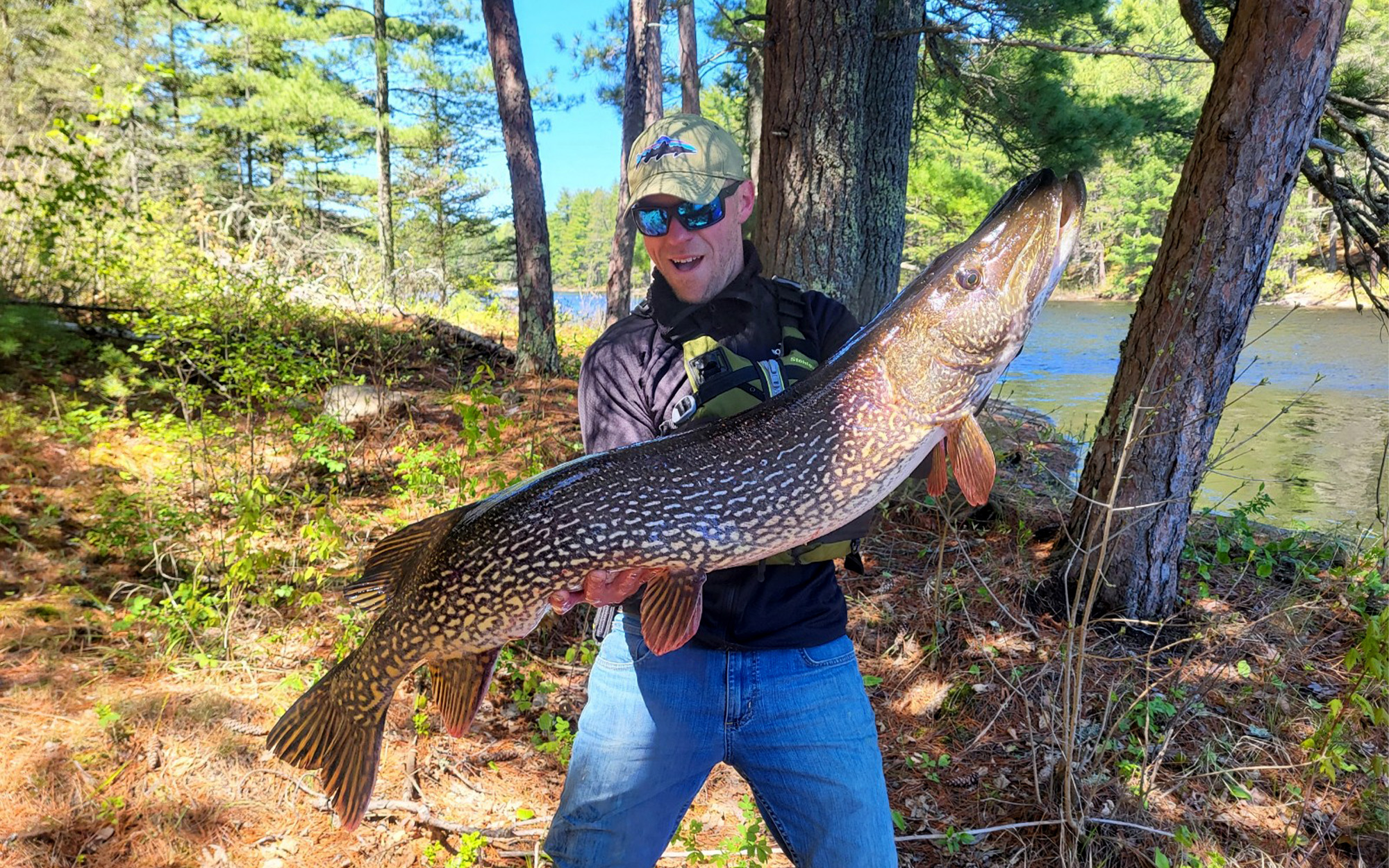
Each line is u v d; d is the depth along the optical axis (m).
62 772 3.20
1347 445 10.53
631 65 18.47
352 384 8.22
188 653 4.14
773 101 6.05
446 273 20.95
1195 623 4.62
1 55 16.59
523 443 6.81
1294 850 3.22
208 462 5.88
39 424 6.09
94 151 9.55
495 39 10.60
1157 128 9.66
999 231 1.94
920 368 1.92
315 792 3.33
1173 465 4.45
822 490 1.92
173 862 2.92
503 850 3.12
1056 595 4.84
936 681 4.31
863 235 6.32
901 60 6.32
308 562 4.92
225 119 24.73
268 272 11.40
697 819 3.45
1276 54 3.96
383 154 26.64
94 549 4.91
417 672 4.16
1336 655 4.43
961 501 5.83
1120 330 26.58
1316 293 30.66
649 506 1.85
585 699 4.09
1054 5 8.86
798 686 2.02
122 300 9.26
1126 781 3.52
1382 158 5.49
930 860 3.25
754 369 2.08
